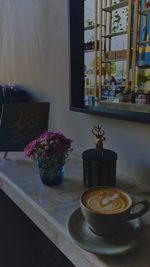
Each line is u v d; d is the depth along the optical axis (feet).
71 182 2.88
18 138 3.62
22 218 4.21
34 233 4.41
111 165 2.63
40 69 4.41
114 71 2.84
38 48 4.37
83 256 1.79
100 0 2.87
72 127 3.84
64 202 2.46
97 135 2.77
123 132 3.01
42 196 2.58
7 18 5.37
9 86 5.13
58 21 3.74
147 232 1.94
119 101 2.85
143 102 2.57
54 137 2.83
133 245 1.77
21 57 5.02
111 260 1.68
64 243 2.05
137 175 2.94
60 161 2.77
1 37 5.82
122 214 1.75
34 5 4.29
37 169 3.31
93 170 2.64
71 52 3.34
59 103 4.05
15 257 4.32
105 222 1.75
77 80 3.40
